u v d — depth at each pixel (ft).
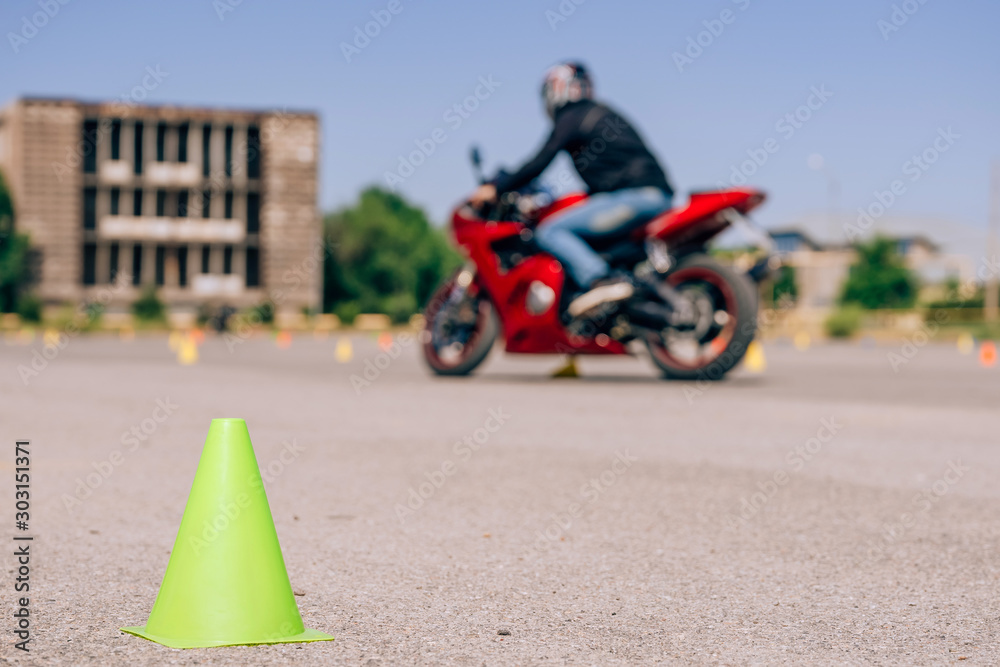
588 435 28.07
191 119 245.24
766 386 43.73
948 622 12.09
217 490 11.19
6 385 42.42
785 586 13.66
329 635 11.27
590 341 43.01
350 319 220.23
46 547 15.42
